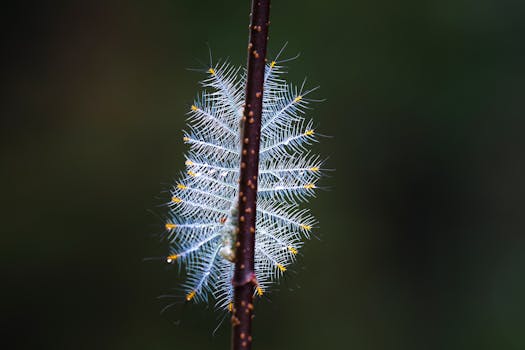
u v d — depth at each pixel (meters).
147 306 0.81
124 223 0.87
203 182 0.34
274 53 0.94
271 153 0.34
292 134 0.34
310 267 0.88
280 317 0.83
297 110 0.34
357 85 0.96
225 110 0.34
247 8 0.94
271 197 0.34
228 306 0.34
